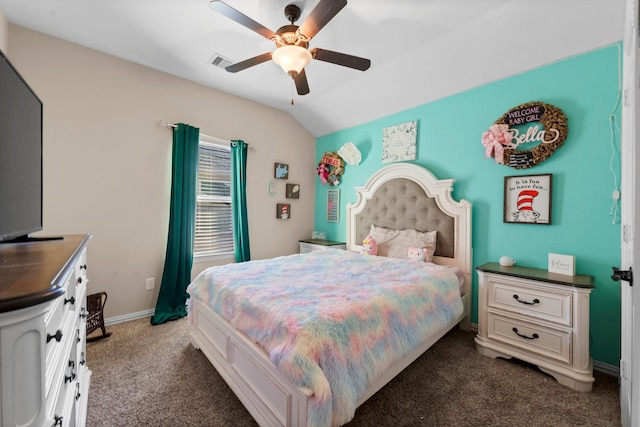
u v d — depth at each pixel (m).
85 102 2.42
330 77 2.95
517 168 2.32
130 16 2.02
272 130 3.82
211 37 2.26
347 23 2.06
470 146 2.64
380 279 1.95
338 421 1.08
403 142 3.19
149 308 2.81
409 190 3.03
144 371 1.83
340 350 1.19
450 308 1.97
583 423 1.41
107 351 2.09
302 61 1.81
